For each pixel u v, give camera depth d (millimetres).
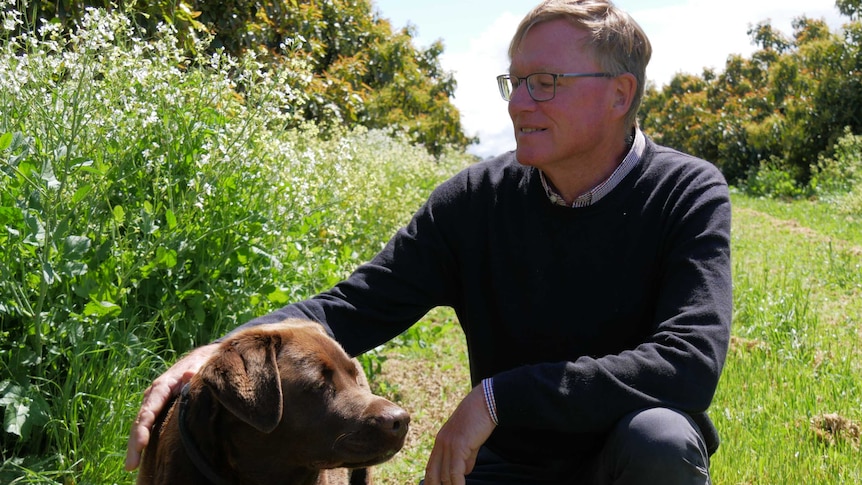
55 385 4168
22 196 4168
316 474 3162
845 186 22688
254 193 5184
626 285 3197
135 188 4840
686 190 3150
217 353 2838
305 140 7547
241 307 5031
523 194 3355
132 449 2902
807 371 6258
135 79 4863
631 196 3207
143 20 7613
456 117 21922
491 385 2855
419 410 6004
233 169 4949
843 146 25578
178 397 3078
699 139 34000
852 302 9344
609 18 3148
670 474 2689
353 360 3125
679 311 2928
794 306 8266
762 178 27234
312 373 2881
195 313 4699
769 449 4734
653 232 3172
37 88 4430
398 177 10359
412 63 19531
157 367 4602
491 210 3402
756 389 5852
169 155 4730
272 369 2795
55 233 3963
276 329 2973
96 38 4465
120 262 4422
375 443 2816
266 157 5297
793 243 14172
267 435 2900
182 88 5129
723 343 2859
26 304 4039
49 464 4031
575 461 3232
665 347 2830
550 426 2840
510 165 3471
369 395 2922
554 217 3273
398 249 3504
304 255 5832
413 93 19938
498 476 3287
